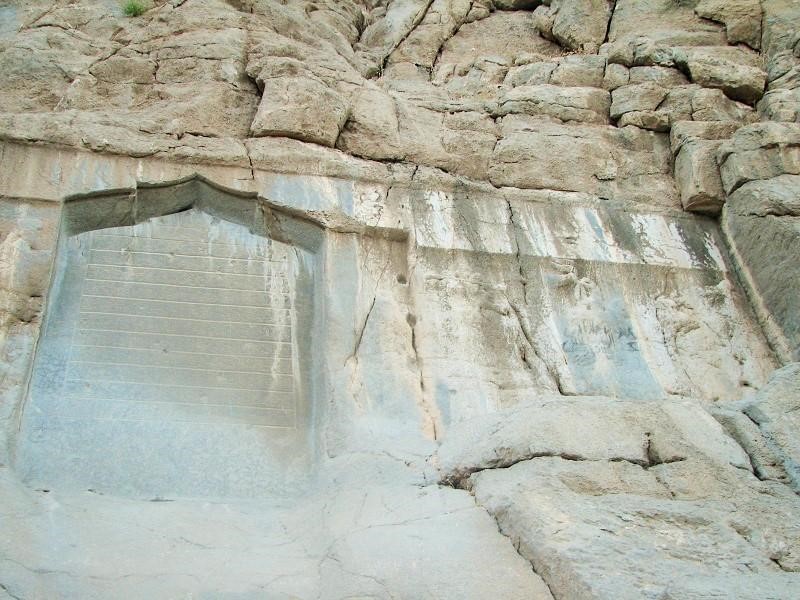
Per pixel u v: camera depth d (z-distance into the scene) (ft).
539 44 35.01
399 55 33.55
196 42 26.55
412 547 14.93
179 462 18.69
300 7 33.42
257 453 19.22
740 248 24.38
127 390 19.60
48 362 19.65
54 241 20.99
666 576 13.24
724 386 21.86
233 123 24.84
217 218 23.16
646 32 32.53
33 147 22.30
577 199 25.39
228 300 21.59
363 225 23.08
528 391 20.89
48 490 17.40
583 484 15.88
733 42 31.96
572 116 28.32
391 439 18.90
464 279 22.63
